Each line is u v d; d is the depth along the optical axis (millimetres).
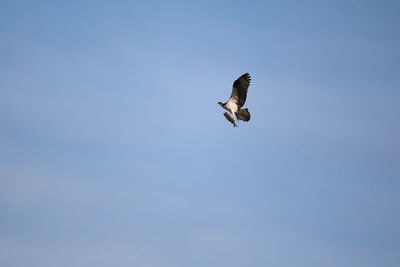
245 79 68562
